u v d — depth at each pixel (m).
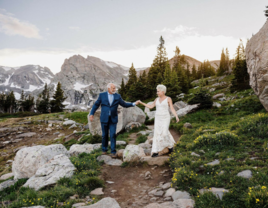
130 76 55.50
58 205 3.24
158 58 54.91
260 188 2.75
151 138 8.43
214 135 5.96
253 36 8.50
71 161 5.48
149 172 4.81
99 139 10.05
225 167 3.93
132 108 12.92
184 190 3.46
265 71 6.98
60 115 30.77
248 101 12.59
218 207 2.66
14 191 4.48
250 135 5.89
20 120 28.45
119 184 4.36
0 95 96.62
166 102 5.63
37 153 5.88
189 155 5.22
